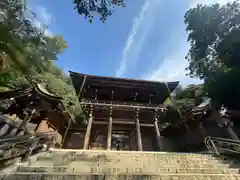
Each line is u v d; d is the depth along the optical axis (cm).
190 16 1596
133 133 1848
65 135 1725
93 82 1839
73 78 1819
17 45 1162
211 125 1275
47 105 903
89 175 524
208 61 1394
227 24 1297
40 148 850
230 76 1115
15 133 670
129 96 1967
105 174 535
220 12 1360
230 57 1197
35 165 623
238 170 655
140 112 1839
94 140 1825
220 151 903
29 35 1287
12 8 1028
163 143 1848
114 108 1691
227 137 1100
